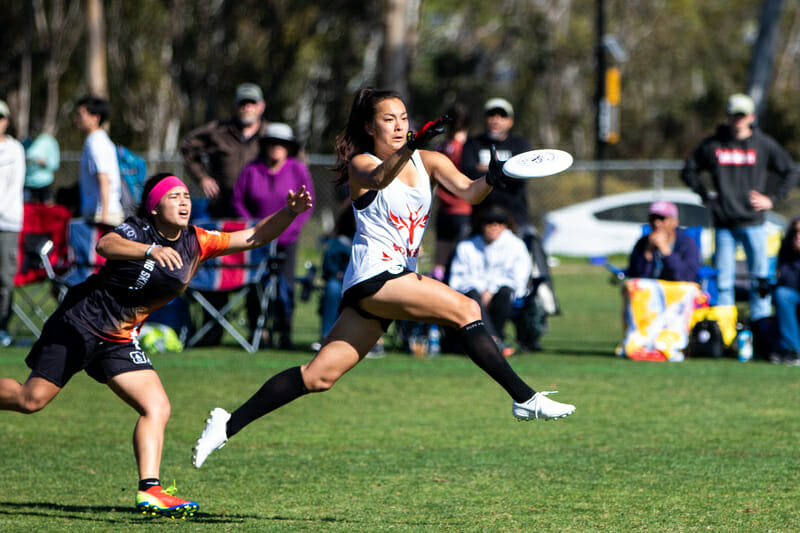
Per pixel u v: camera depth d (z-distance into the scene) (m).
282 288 37.34
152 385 16.48
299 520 16.23
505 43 161.88
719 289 37.62
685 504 17.19
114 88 148.12
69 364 16.14
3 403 16.33
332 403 27.48
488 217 34.97
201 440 15.60
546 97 176.38
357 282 15.38
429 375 32.25
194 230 16.75
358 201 15.51
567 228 85.50
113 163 34.88
